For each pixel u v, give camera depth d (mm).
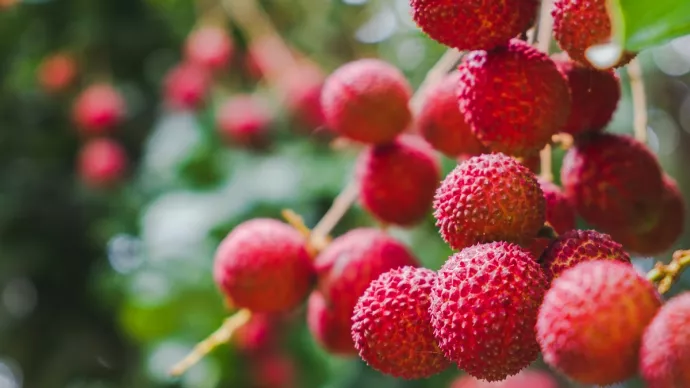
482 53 442
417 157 517
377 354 428
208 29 961
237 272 502
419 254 780
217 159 869
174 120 912
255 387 771
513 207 416
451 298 398
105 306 924
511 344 393
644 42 361
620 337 362
